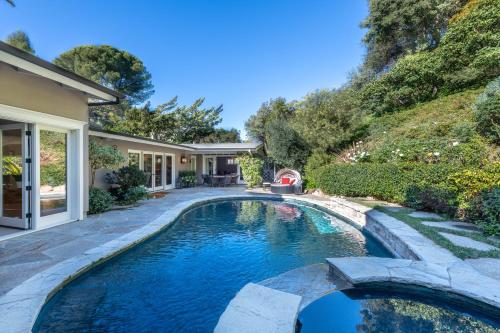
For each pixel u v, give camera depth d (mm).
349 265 4027
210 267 4785
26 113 5691
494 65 12008
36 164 6109
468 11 13938
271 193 14227
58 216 6742
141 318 3209
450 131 10500
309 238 6691
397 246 5160
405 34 20078
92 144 9008
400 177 8922
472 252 4219
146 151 13945
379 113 17250
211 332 2967
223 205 11656
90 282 4086
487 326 2947
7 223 6328
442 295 3285
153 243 6113
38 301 3059
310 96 16453
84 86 6289
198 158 19703
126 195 10148
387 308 3391
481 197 5570
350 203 9094
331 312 3297
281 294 3371
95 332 2920
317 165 14492
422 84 15180
